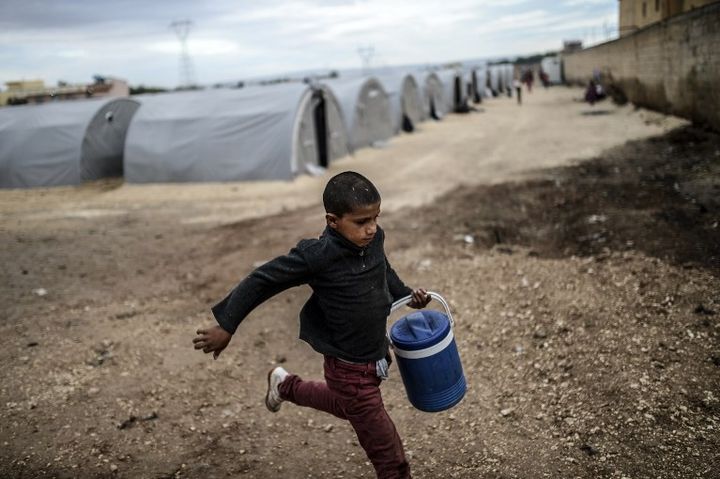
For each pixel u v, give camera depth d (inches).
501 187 414.0
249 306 90.0
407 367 103.3
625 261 221.3
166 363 177.9
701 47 569.0
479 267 241.1
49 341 199.9
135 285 265.4
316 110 617.6
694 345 151.7
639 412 127.6
